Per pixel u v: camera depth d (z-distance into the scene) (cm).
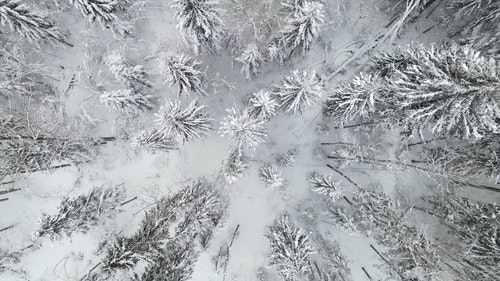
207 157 2511
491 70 1434
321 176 2458
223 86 2558
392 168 2406
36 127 2130
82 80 2448
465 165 2069
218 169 2481
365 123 2352
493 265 1844
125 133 2459
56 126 2352
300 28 1980
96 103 2488
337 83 2584
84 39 2447
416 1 2245
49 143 2105
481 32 2367
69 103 2484
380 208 2116
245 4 2430
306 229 2466
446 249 2117
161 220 1942
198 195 2138
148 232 1911
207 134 2425
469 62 1520
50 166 2284
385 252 2322
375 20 2584
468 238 1988
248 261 2456
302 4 2106
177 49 2428
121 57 2264
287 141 2544
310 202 2497
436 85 1532
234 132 2027
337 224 2400
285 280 2173
